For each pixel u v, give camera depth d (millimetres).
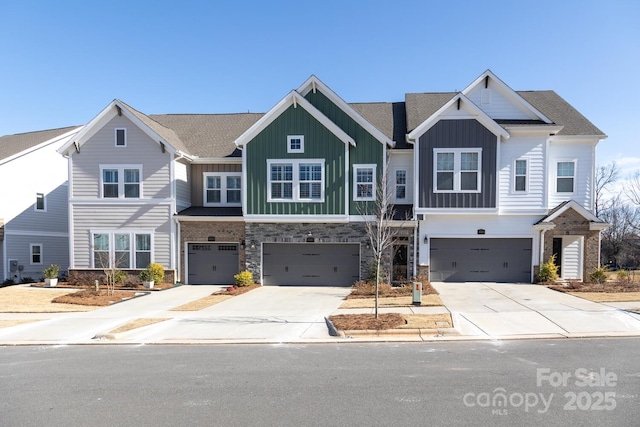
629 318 11523
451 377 7203
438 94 23219
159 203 20297
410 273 19078
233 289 18125
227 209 21234
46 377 7629
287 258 19797
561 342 9469
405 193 20000
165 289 18922
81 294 17000
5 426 5605
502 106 19625
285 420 5609
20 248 25062
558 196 19422
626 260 35281
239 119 25172
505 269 19062
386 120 22203
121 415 5891
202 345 9859
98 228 20500
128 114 20188
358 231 19125
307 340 10000
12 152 25094
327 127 19047
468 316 11984
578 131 19516
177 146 20703
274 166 19406
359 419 5602
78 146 20562
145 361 8555
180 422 5617
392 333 10328
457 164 18500
